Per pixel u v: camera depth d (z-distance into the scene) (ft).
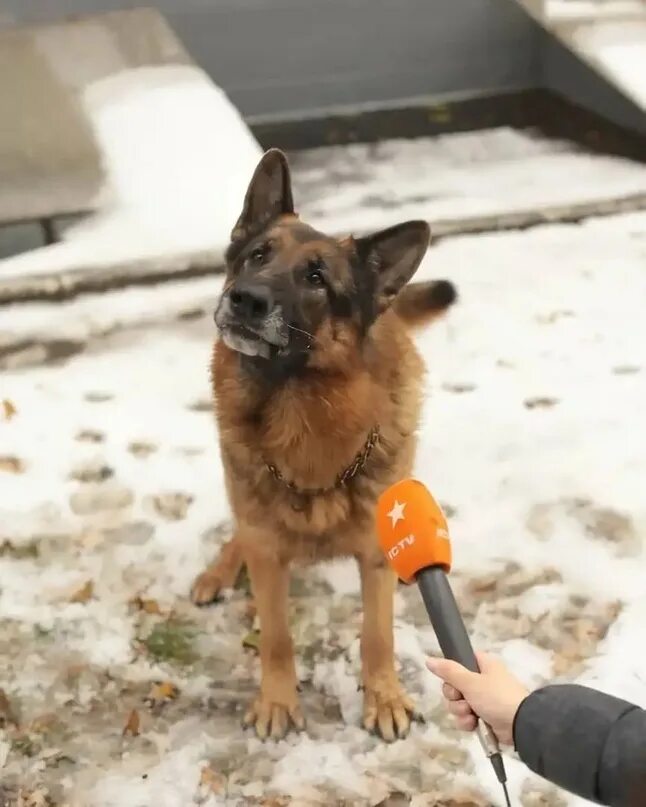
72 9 11.41
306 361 4.34
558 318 8.03
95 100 10.01
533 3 11.78
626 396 7.11
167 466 6.52
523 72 13.10
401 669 5.21
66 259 8.30
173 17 11.62
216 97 10.14
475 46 12.74
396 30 12.35
